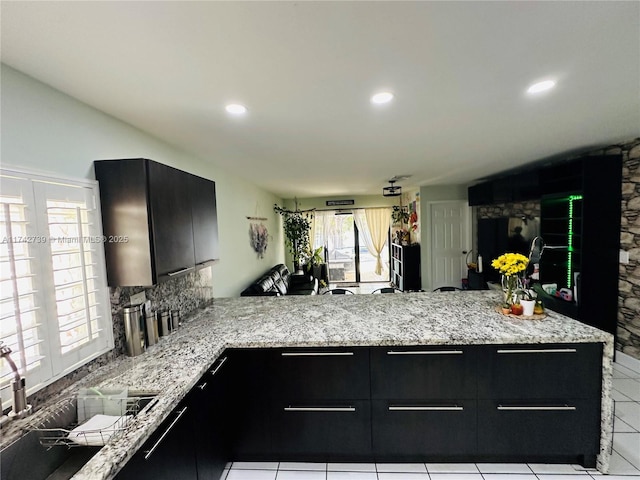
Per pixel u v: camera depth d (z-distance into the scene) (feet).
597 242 10.27
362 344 5.88
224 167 11.96
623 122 7.53
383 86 5.30
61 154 4.87
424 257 20.52
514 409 5.82
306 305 8.57
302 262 25.17
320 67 4.60
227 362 6.16
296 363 6.08
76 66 4.27
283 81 5.01
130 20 3.37
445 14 3.46
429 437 5.99
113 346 5.48
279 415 6.16
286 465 6.33
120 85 4.91
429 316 7.09
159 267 5.52
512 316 6.84
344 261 26.50
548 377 5.73
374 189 20.49
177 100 5.59
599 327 10.35
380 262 26.17
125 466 3.26
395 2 3.24
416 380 5.93
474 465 6.16
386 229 25.95
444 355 5.86
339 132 7.80
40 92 4.56
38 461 3.75
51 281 4.43
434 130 7.86
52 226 4.53
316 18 3.46
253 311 8.22
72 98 5.15
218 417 5.73
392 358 5.93
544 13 3.49
